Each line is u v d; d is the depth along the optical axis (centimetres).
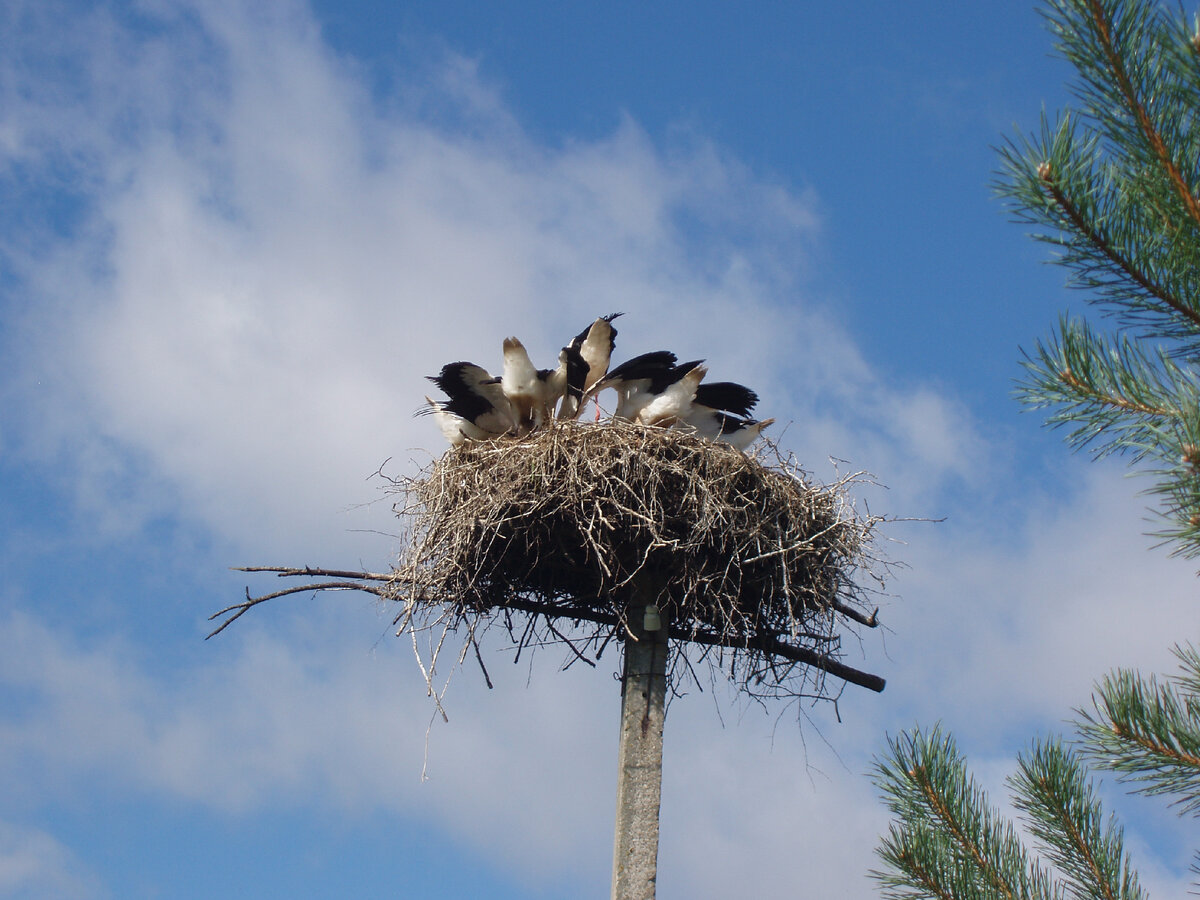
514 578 1183
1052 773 737
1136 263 566
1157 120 552
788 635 1166
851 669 1152
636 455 1121
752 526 1128
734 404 1316
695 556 1120
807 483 1188
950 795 761
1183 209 555
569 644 1180
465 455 1198
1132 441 556
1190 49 536
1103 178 573
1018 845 743
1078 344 585
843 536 1171
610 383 1307
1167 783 646
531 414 1311
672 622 1161
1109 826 728
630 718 1070
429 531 1152
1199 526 518
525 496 1116
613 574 1133
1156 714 654
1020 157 581
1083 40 554
